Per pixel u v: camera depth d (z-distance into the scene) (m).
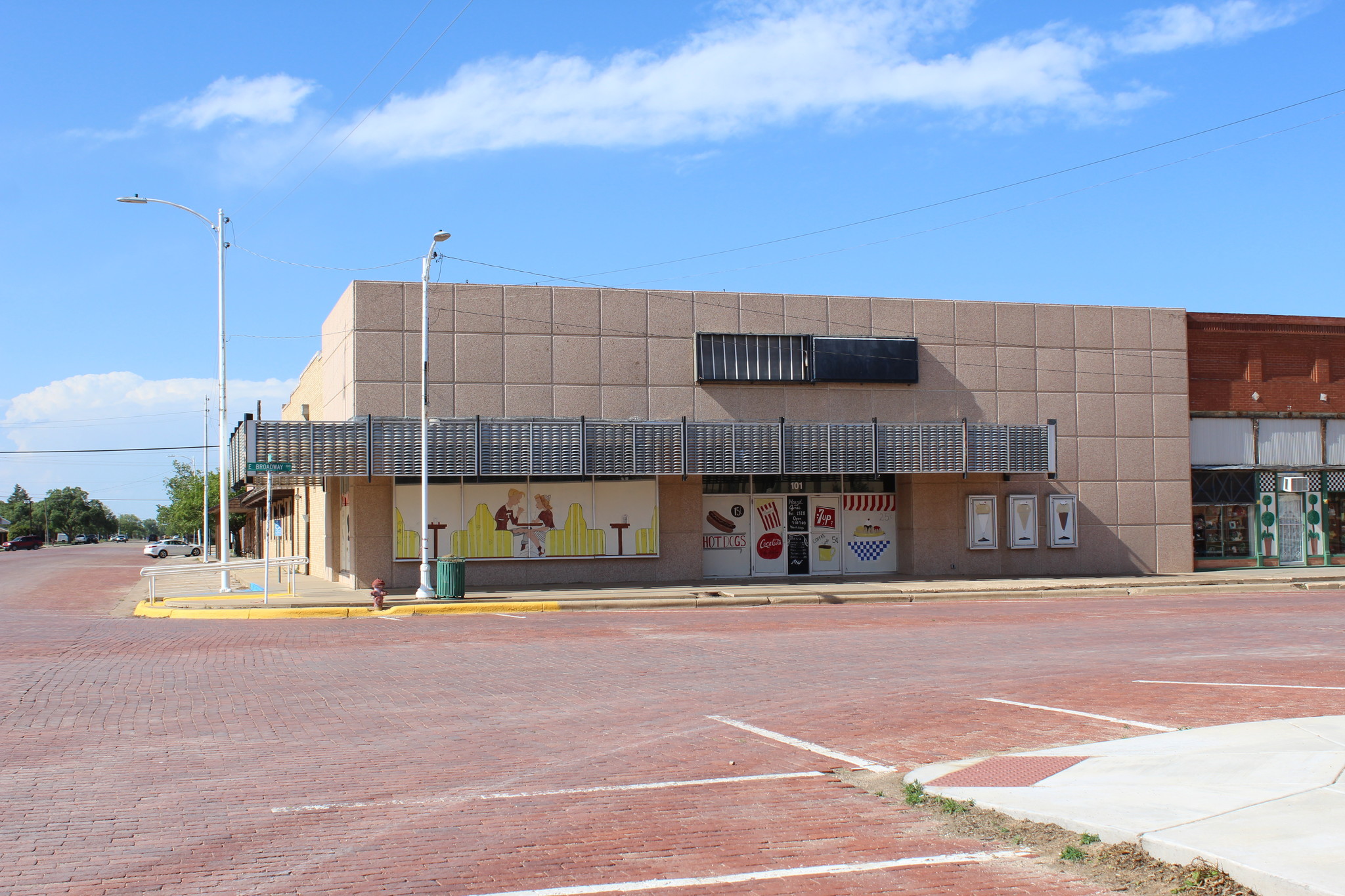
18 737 9.68
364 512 27.44
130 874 6.02
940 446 29.59
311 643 17.14
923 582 29.36
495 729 10.25
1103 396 32.69
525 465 26.91
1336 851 6.00
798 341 29.80
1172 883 5.88
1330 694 12.00
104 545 144.25
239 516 81.69
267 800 7.66
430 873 6.09
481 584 27.75
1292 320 35.19
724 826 7.09
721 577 30.19
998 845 6.65
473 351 27.62
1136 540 32.75
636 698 12.02
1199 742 9.20
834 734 10.13
